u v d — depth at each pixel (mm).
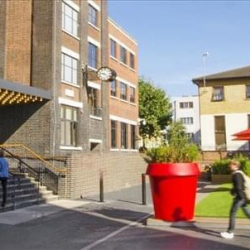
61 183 19547
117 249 8969
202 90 44250
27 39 23547
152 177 11609
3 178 14680
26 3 23766
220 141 43156
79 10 26391
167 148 11703
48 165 20109
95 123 28312
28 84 23172
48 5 23203
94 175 22000
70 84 24641
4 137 22828
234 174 9914
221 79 43562
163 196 11453
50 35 22922
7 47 23859
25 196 16859
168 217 11430
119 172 25484
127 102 35906
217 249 8812
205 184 27547
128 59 36969
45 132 22172
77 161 20125
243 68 46062
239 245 9148
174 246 9125
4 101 21656
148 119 50281
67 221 12781
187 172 11211
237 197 9852
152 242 9578
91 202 17938
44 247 9289
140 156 29266
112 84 33125
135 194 21578
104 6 30578
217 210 13812
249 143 40156
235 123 42906
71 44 25141
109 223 12328
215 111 43625
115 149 32188
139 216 13688
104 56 30156
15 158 21594
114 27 34000
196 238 9891
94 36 29062
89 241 9828
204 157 39656
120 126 34125
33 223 12469
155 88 51531
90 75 26656
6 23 24000
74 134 24953
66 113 24156
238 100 43094
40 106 22453
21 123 22656
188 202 11406
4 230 11375
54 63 22891
